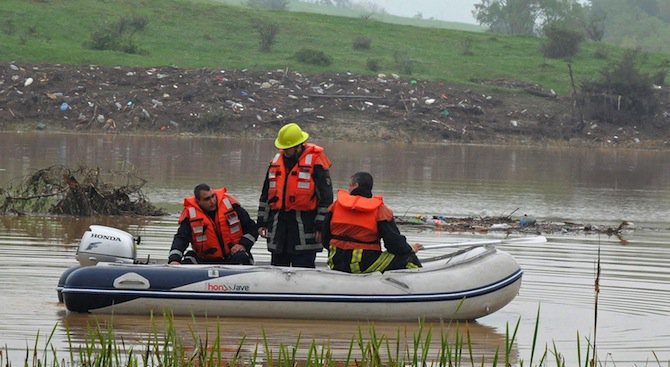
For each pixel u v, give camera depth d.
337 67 78.25
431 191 39.41
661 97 76.81
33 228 26.78
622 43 180.25
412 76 77.06
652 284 21.27
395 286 17.36
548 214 34.12
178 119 63.59
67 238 25.23
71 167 41.28
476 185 42.41
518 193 40.16
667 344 16.20
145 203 30.83
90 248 18.55
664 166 57.19
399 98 70.31
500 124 69.06
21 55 70.06
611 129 71.00
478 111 70.06
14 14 82.06
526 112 71.75
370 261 17.73
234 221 18.45
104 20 85.31
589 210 35.81
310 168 18.22
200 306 17.17
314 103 68.12
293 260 18.36
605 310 18.73
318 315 17.31
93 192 30.08
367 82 72.69
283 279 17.23
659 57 96.88
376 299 17.28
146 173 41.38
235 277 17.22
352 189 18.22
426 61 85.12
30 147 50.09
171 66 72.12
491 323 17.70
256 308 17.20
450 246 19.05
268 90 69.06
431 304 17.45
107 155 48.12
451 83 75.62
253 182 39.59
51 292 18.80
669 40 186.62
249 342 15.64
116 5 91.19
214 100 66.31
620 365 14.90
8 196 29.56
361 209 17.67
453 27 198.00
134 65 71.62
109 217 29.53
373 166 48.34
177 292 17.08
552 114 72.31
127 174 34.12
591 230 30.50
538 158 58.22
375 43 90.88
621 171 52.72
